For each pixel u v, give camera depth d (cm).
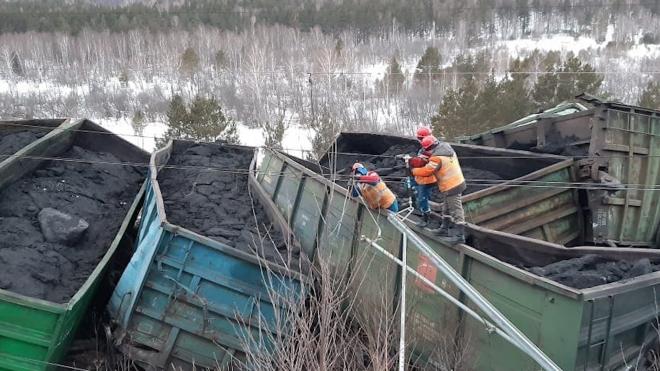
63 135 1313
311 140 2456
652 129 1147
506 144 1284
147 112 3806
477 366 669
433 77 3925
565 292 572
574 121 1158
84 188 1170
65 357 834
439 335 719
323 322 610
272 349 740
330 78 3831
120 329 812
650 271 676
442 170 726
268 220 1068
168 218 994
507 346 633
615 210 1092
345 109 3294
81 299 763
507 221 962
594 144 1073
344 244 898
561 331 577
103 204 1162
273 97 3922
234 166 1377
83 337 910
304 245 1006
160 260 800
